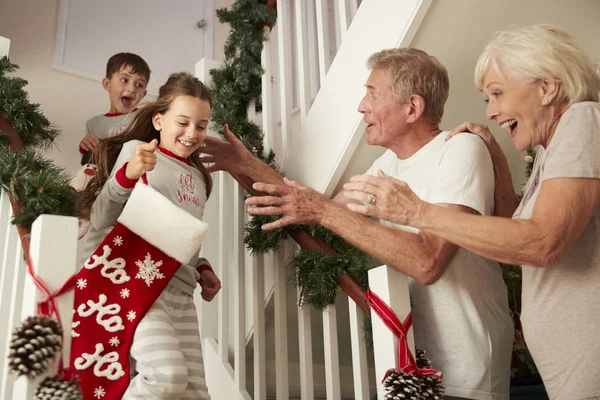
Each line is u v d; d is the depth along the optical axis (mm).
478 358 1401
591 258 1165
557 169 1170
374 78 1687
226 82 2281
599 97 1331
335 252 1829
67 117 3146
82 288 1272
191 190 1577
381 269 1266
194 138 1603
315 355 2572
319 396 2447
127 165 1360
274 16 2354
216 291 1718
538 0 1763
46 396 846
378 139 1690
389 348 1207
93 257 1295
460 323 1418
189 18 3789
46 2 3268
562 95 1303
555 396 1159
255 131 2166
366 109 1692
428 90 1629
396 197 1248
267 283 2131
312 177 2029
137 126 1661
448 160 1488
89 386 1209
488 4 1748
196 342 1474
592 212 1149
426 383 1146
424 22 1776
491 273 1514
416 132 1666
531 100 1320
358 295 1696
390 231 1420
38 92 3100
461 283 1441
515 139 1369
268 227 1487
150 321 1313
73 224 974
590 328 1124
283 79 2262
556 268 1198
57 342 874
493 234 1173
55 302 926
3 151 1354
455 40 1834
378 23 1892
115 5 3512
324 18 2188
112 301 1284
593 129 1179
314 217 1458
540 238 1146
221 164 1924
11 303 1217
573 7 1822
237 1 2354
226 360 2094
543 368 1196
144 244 1335
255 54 2336
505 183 1582
